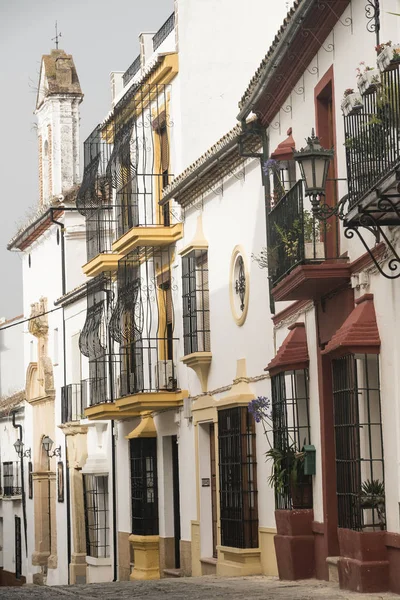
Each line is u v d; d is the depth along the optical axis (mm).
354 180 15336
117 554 34656
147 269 30844
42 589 20797
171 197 27984
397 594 15648
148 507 30562
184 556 28031
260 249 23000
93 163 34344
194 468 27312
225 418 24594
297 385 20375
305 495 19906
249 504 23359
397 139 13438
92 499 36938
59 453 41719
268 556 22578
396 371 15586
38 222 42719
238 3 29531
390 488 15906
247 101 21766
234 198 24641
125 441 33781
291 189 18797
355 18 17078
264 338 22797
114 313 32031
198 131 29141
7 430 51188
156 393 28641
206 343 26547
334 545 18781
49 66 46000
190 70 29266
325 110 19172
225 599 16734
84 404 38438
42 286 44562
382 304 16109
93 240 34906
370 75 14359
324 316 18938
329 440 19031
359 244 17078
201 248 26578
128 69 35156
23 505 46750
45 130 46531
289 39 19078
